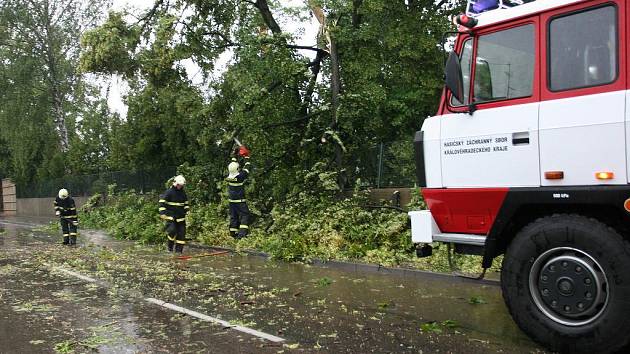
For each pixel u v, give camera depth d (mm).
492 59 5262
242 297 7672
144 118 21172
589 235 4543
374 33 13961
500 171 5148
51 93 29609
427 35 14273
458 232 5641
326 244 11062
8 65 28297
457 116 5477
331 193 13391
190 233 14734
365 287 8195
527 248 4930
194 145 19500
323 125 14562
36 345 5484
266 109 14750
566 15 4820
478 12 5578
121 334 5844
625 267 4367
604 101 4543
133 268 10391
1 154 36531
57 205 15117
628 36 4465
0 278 9516
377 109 14625
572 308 4703
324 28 13898
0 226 24078
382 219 11570
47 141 31156
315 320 6328
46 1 28297
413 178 12234
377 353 5066
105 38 15594
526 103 5000
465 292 7598
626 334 4371
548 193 4812
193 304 7262
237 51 14555
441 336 5566
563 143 4754
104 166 29094
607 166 4520
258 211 14086
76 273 9906
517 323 5059
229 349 5270
